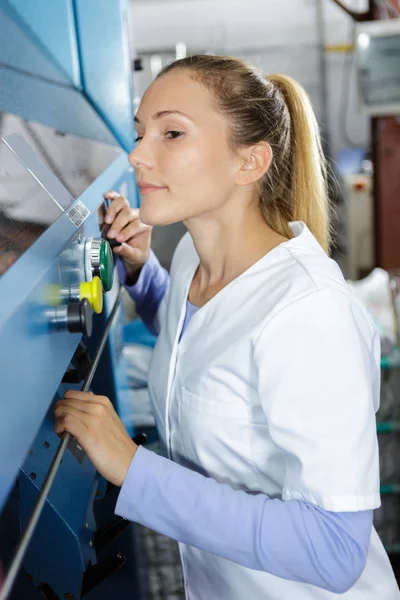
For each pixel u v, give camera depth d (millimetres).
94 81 1725
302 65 6938
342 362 945
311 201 1267
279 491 1095
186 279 1307
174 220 1109
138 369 2031
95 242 1003
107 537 1167
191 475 978
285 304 979
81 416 936
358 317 1037
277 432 966
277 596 1135
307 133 1251
